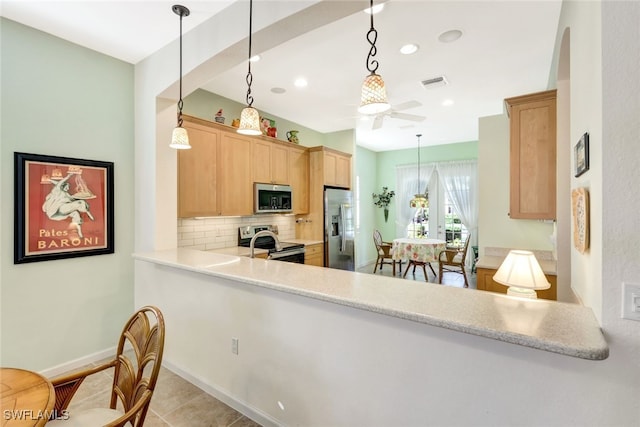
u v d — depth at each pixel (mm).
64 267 2504
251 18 1935
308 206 4914
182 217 3104
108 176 2730
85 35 2445
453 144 6992
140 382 1319
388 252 6191
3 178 2197
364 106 1579
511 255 2162
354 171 5520
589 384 997
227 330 2070
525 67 3109
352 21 2336
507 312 1179
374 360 1416
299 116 4770
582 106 1397
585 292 1425
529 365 1077
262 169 4062
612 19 966
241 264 2121
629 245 949
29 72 2309
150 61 2760
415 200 6578
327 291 1465
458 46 2701
